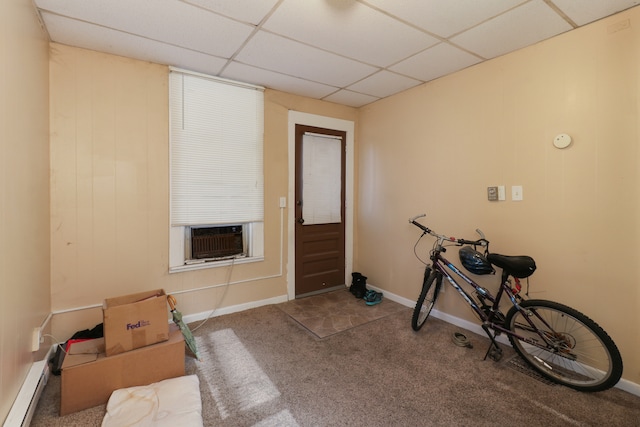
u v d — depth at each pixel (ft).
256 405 5.65
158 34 6.89
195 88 9.05
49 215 7.10
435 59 8.14
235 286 10.07
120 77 7.97
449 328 9.01
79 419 5.22
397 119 10.92
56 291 7.30
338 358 7.31
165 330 6.28
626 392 6.00
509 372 6.75
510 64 7.70
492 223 8.15
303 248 11.57
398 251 11.05
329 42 7.27
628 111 5.87
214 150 9.44
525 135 7.42
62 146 7.29
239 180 9.94
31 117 5.71
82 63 7.49
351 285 12.17
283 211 10.96
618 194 6.03
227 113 9.63
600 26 6.20
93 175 7.68
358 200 12.82
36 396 5.28
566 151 6.72
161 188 8.61
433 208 9.71
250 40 7.17
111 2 5.73
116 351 5.80
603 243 6.24
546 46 7.02
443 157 9.36
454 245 9.09
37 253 6.08
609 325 6.21
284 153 10.88
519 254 7.59
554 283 6.99
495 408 5.60
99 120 7.72
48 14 6.09
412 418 5.35
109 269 7.96
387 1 5.70
